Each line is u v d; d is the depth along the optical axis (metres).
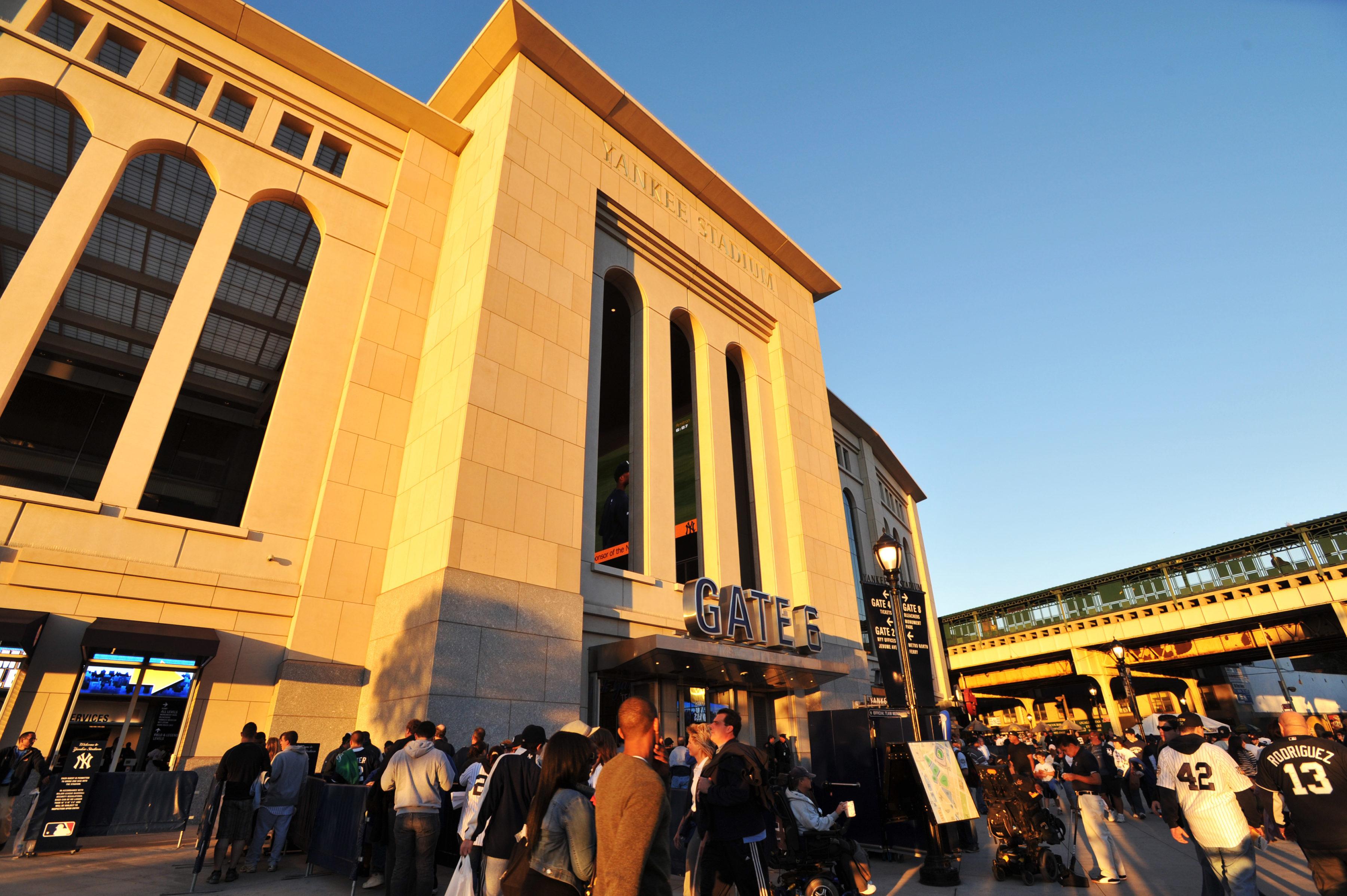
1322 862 4.96
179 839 10.32
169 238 20.86
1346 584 37.53
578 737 3.68
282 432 15.47
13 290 13.02
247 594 13.85
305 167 18.03
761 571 22.47
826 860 7.09
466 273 17.03
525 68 19.94
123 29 16.28
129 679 12.24
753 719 19.48
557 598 14.55
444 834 9.39
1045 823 8.71
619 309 25.97
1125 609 48.88
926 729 12.65
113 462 13.32
